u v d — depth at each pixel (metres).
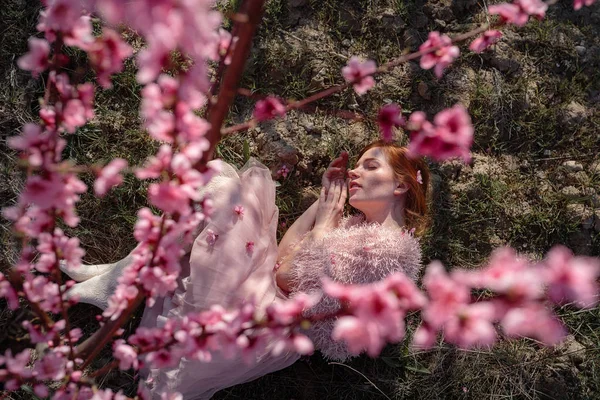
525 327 0.92
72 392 1.56
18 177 2.61
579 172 3.06
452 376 2.77
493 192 2.97
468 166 2.99
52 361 1.49
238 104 2.89
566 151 3.10
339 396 2.71
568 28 3.18
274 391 2.68
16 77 2.68
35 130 1.21
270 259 2.48
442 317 0.95
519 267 0.95
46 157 1.23
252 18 1.25
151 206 2.72
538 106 3.08
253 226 2.39
